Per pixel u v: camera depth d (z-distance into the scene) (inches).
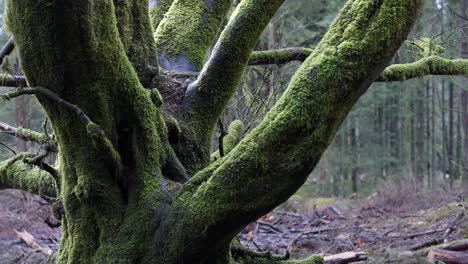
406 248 352.8
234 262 142.3
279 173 106.7
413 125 1008.2
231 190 108.8
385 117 1032.8
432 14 447.5
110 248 120.5
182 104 146.9
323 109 105.3
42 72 108.8
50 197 165.0
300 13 523.8
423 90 964.0
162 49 167.2
